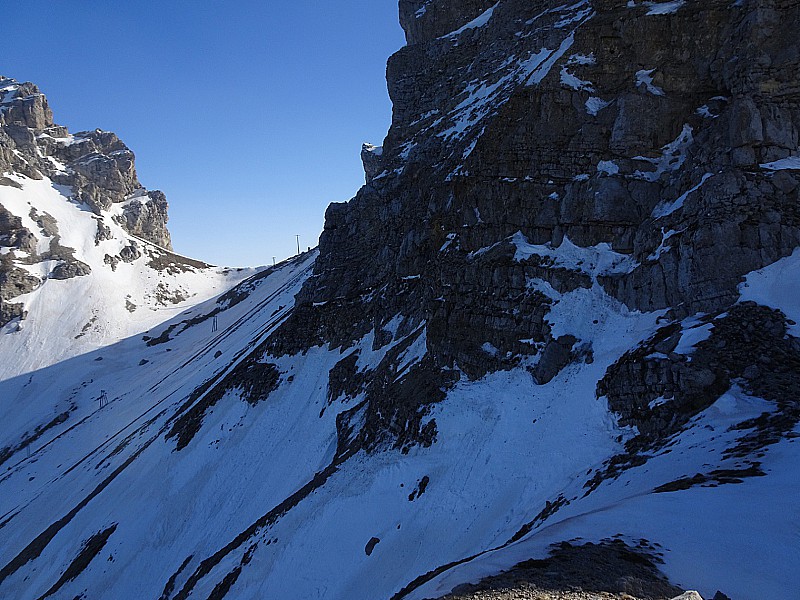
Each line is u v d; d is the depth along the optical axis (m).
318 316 54.97
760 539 10.12
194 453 49.91
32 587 45.28
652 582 9.07
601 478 17.72
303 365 53.09
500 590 9.04
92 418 95.12
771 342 18.84
